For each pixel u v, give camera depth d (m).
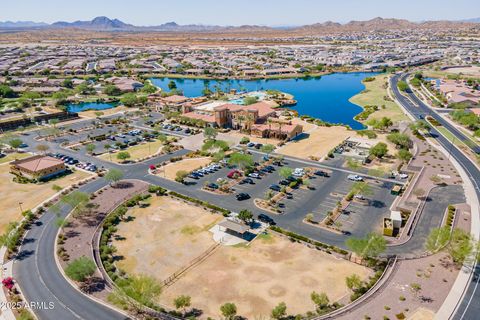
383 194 114.31
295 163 142.00
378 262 81.19
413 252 84.69
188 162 146.00
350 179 125.50
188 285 75.94
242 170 136.12
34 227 98.69
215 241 91.62
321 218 101.31
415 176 126.06
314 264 82.12
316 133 180.88
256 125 182.25
